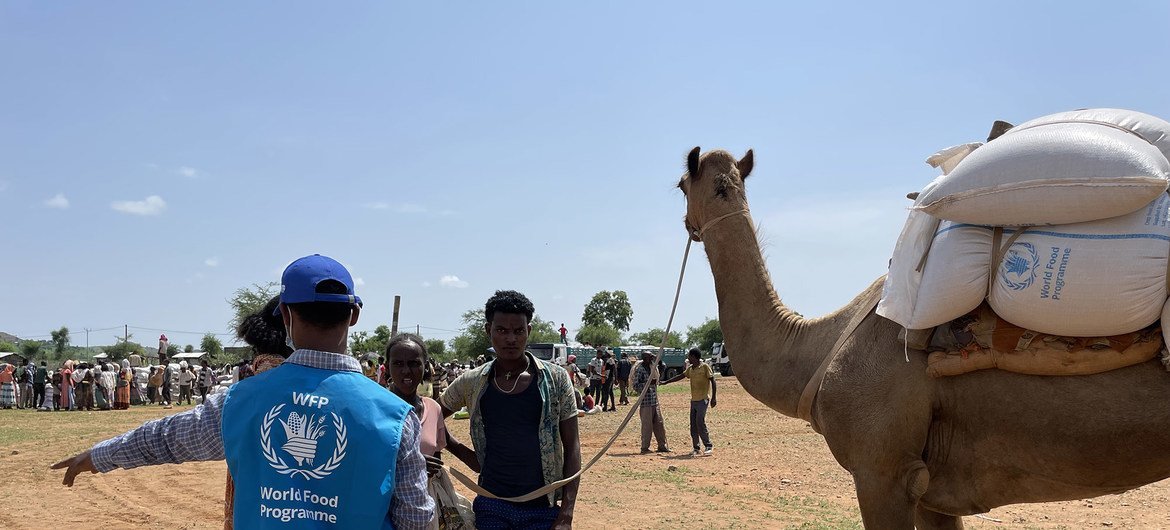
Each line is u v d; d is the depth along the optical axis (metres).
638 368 25.42
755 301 5.85
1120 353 4.23
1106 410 4.29
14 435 22.39
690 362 16.94
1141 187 4.00
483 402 5.01
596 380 30.34
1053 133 4.36
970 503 4.91
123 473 14.45
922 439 4.88
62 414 32.44
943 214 4.61
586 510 10.90
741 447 17.59
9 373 37.53
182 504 11.57
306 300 3.24
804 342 5.57
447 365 47.31
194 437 3.20
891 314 4.89
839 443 5.11
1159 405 4.18
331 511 2.98
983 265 4.52
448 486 4.69
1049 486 4.66
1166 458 4.26
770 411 26.55
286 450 3.01
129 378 37.31
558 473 4.96
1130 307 4.09
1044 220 4.29
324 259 3.38
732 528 9.64
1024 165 4.29
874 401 4.94
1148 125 4.36
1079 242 4.19
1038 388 4.46
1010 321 4.51
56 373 36.22
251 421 3.06
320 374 3.15
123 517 10.70
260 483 3.00
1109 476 4.45
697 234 6.29
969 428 4.77
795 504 11.15
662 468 14.84
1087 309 4.17
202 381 38.66
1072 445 4.41
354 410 3.06
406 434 3.15
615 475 14.00
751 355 5.78
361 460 3.01
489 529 4.84
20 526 10.22
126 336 95.62
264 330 4.70
